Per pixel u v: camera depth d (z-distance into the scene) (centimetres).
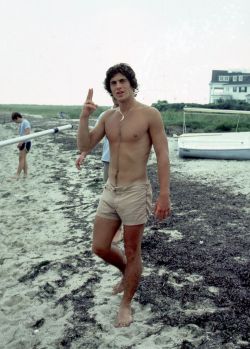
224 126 3131
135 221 347
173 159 1611
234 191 962
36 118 5366
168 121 3600
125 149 344
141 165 346
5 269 545
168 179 344
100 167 1404
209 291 450
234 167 1340
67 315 418
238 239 613
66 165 1497
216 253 556
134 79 343
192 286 462
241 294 439
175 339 365
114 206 351
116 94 341
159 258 546
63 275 514
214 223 700
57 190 1034
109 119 358
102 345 364
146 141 345
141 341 364
